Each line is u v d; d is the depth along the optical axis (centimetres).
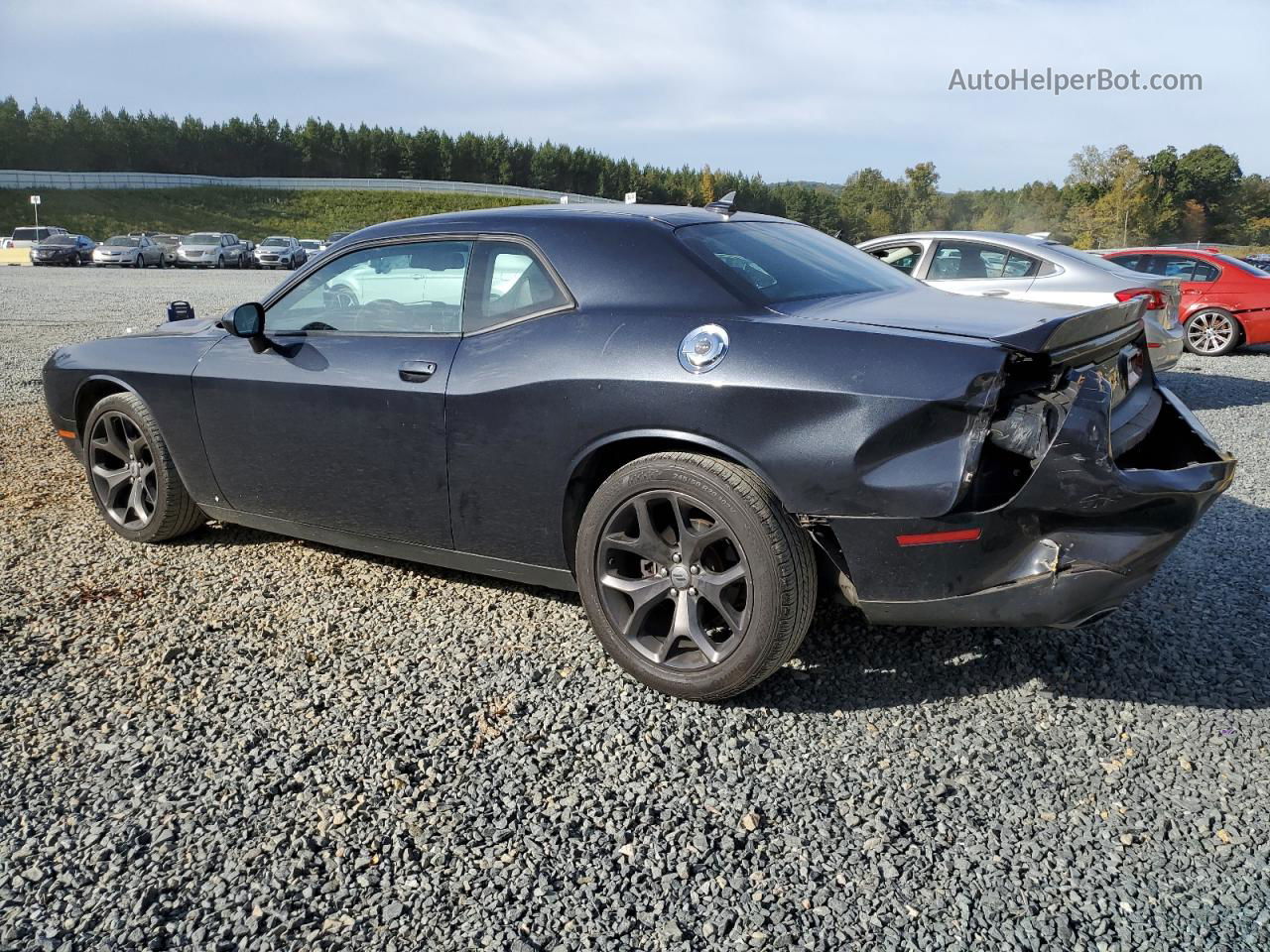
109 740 275
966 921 204
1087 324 263
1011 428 251
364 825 236
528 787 252
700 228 324
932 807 243
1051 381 257
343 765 262
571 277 312
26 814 241
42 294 2094
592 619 309
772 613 271
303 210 7450
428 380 329
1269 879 216
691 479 277
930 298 323
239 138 9369
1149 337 789
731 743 272
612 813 241
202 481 411
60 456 618
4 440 662
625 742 273
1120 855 225
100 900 211
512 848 228
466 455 324
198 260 3831
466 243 339
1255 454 632
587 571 305
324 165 9819
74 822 238
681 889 214
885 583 266
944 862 223
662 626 307
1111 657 323
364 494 357
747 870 220
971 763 263
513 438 311
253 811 242
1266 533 456
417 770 260
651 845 229
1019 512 253
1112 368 292
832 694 300
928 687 304
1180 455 302
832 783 254
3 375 954
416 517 348
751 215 371
